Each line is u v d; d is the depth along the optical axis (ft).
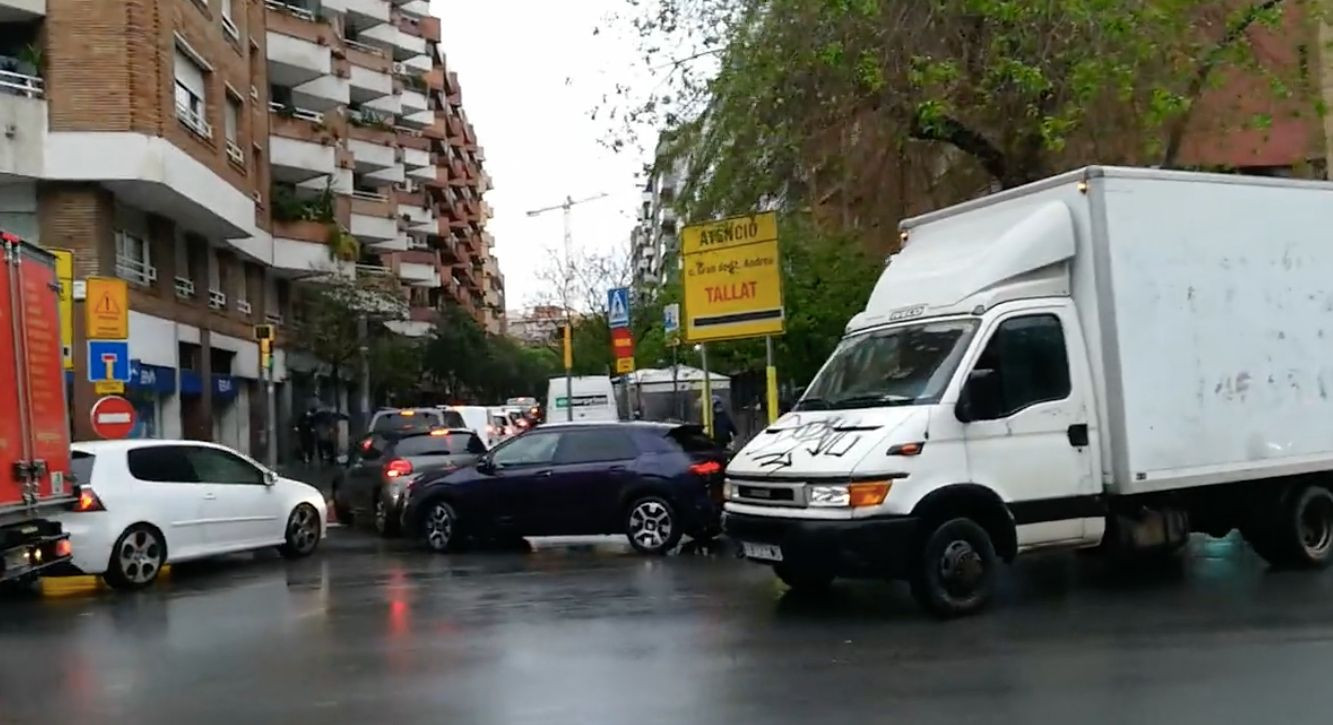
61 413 34.01
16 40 75.10
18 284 31.37
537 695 22.45
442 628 29.76
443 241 244.01
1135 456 29.84
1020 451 28.91
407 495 48.75
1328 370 33.58
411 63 221.25
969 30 46.96
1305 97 49.83
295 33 127.44
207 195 84.43
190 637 29.60
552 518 45.50
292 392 128.67
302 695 23.02
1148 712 20.25
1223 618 27.91
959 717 20.17
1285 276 33.06
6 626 31.76
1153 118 43.16
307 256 120.26
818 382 32.32
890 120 48.47
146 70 75.36
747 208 51.93
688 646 26.55
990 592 28.96
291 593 36.88
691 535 45.21
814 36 46.85
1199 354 31.22
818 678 23.17
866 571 27.40
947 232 33.27
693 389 96.73
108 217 76.48
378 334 136.26
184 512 41.06
